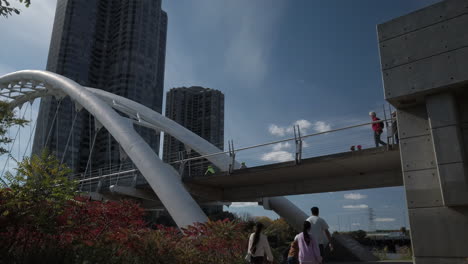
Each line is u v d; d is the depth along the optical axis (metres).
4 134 12.06
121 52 125.12
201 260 10.80
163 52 155.88
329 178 19.11
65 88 33.75
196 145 30.30
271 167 17.55
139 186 24.78
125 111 34.53
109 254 8.99
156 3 138.00
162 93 149.88
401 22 8.90
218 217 62.91
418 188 7.92
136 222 10.66
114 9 133.62
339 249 18.72
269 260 7.87
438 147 7.72
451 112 7.78
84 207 10.00
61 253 8.11
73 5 124.19
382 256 20.14
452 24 8.09
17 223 8.30
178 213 18.55
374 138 14.40
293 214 26.25
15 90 44.19
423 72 8.20
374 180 17.52
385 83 8.75
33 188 8.68
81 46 122.00
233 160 19.58
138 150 22.72
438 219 7.48
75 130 112.12
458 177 7.30
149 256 9.15
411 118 8.51
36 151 107.56
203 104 147.25
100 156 114.31
